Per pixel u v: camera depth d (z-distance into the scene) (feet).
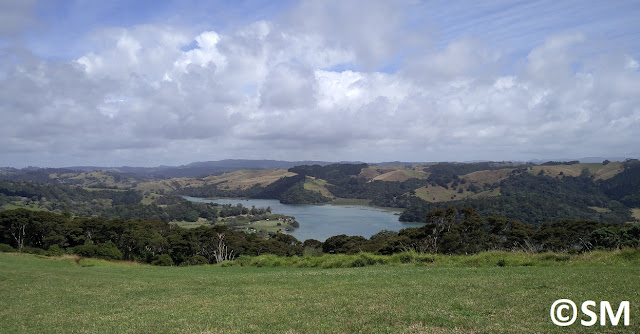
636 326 32.37
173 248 251.19
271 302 52.95
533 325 33.86
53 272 111.14
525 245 186.60
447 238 198.90
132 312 53.11
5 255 166.40
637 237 144.15
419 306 43.04
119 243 263.08
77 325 47.37
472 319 36.45
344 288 61.31
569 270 70.18
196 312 49.08
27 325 49.62
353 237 262.06
